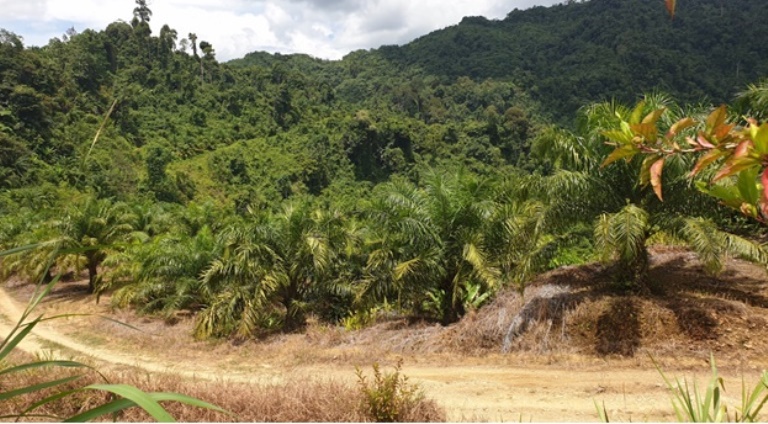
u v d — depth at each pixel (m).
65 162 49.28
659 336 7.43
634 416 5.49
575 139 8.36
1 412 5.03
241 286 11.71
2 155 43.09
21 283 23.42
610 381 6.57
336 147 72.19
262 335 11.55
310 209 12.83
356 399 5.19
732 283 9.12
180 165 62.56
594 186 8.09
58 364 0.98
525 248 8.98
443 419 5.26
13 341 0.94
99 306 16.67
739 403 5.37
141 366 9.64
